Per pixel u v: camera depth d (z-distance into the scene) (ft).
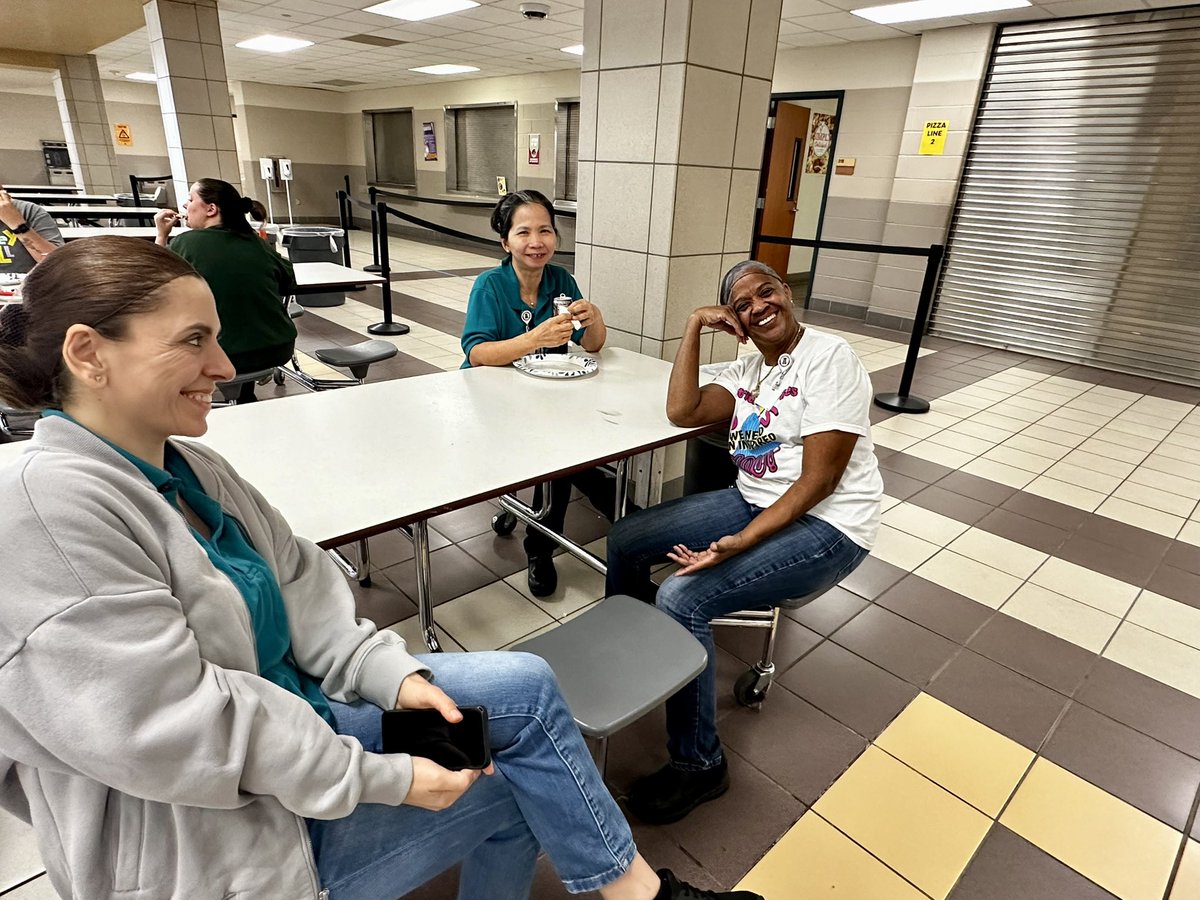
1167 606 7.92
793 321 5.29
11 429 9.57
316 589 3.27
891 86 20.86
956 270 20.77
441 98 37.17
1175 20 15.79
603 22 8.04
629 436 5.49
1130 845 4.94
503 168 35.45
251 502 3.05
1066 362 19.22
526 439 5.30
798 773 5.44
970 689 6.47
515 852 3.37
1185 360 17.26
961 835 4.96
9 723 1.97
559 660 3.99
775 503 5.00
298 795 2.38
